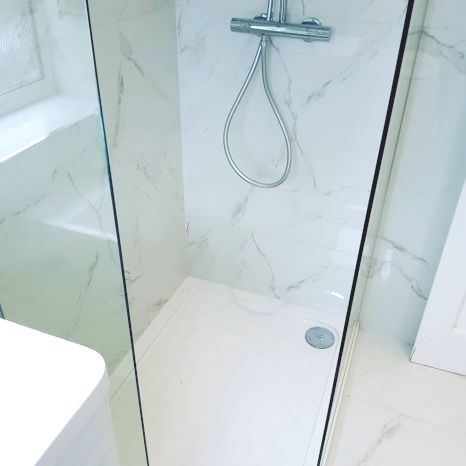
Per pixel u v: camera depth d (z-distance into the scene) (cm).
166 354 178
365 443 149
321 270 184
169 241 188
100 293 104
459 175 143
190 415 157
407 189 151
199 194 188
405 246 161
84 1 94
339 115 151
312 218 174
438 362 171
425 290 167
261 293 202
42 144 105
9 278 114
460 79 130
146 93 150
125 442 105
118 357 105
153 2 143
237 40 152
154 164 164
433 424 154
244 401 161
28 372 66
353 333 167
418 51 129
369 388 165
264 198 177
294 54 147
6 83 100
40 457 56
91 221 102
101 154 100
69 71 100
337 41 140
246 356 178
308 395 163
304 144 161
